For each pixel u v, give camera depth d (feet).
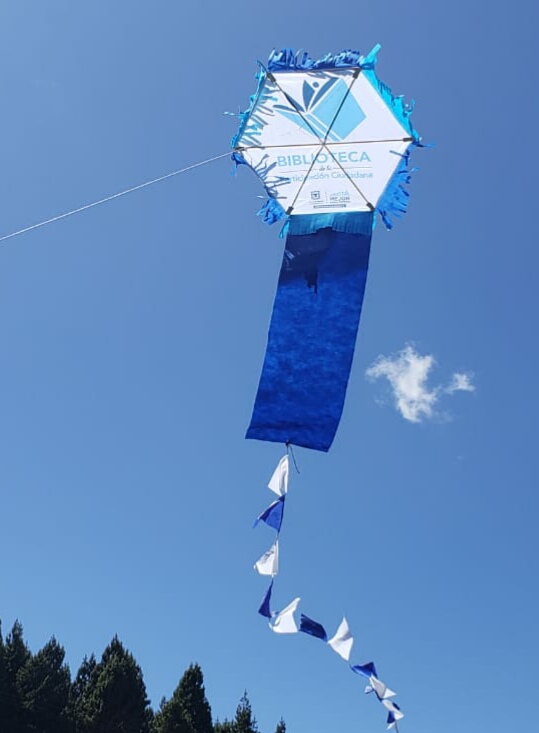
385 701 20.36
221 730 114.83
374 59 21.74
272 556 19.89
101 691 102.37
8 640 109.91
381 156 22.04
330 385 20.80
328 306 21.44
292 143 22.47
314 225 22.21
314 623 19.85
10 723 93.71
